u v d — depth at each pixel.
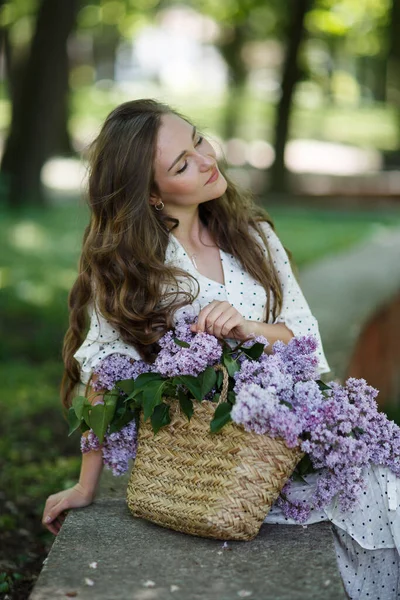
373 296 8.89
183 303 3.29
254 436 2.91
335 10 25.83
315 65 25.78
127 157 3.27
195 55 50.34
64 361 3.55
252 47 35.56
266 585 2.69
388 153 33.69
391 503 3.09
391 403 8.89
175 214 3.40
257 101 44.16
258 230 3.61
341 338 7.02
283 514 3.16
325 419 2.95
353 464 3.01
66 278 12.58
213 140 3.69
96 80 49.16
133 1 28.38
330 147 38.66
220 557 2.90
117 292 3.28
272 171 23.83
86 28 29.25
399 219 19.84
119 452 3.30
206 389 2.97
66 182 24.95
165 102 3.62
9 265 13.50
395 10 26.67
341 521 3.13
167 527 3.13
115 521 3.24
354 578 3.18
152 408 3.00
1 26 24.73
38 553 4.42
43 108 19.19
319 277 10.25
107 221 3.34
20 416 6.69
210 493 2.97
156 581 2.74
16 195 19.33
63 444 6.15
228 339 3.34
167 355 3.06
